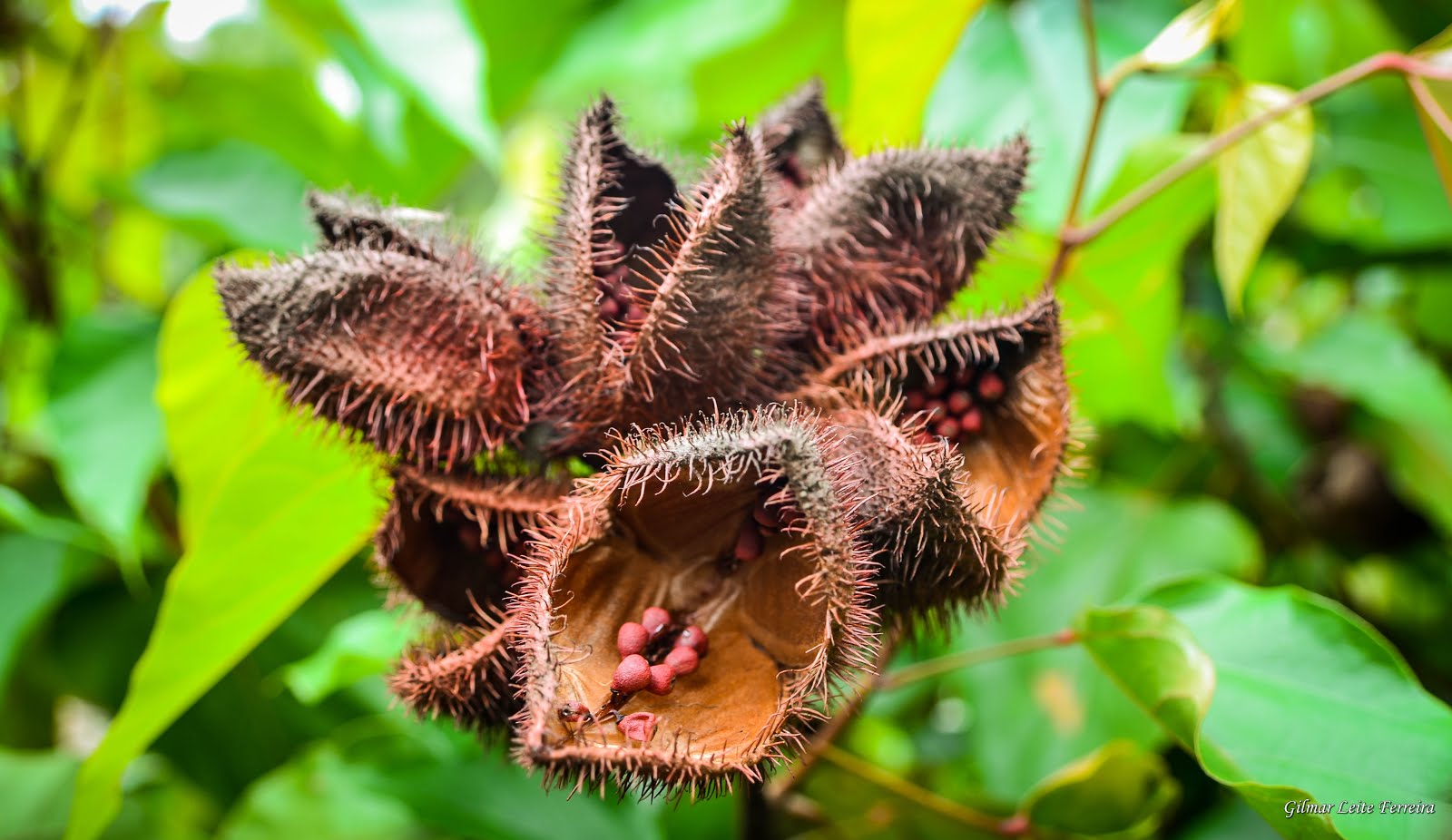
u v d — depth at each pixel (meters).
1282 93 0.32
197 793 0.39
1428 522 0.40
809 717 0.26
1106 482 0.41
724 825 0.36
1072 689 0.35
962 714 0.43
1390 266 0.41
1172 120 0.36
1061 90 0.37
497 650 0.27
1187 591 0.32
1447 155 0.32
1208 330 0.41
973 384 0.29
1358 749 0.30
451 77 0.35
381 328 0.28
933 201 0.29
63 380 0.36
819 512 0.26
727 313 0.28
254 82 0.44
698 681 0.27
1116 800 0.33
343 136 0.43
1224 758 0.30
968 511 0.27
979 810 0.36
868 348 0.29
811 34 0.40
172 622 0.33
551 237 0.29
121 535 0.35
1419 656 0.41
